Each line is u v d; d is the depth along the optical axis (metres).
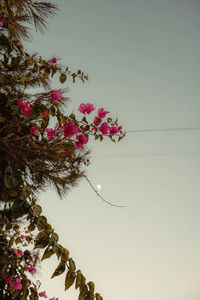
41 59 1.60
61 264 1.42
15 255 1.48
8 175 1.35
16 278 1.47
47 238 1.42
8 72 1.49
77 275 1.44
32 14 1.62
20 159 1.40
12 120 1.39
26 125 1.44
